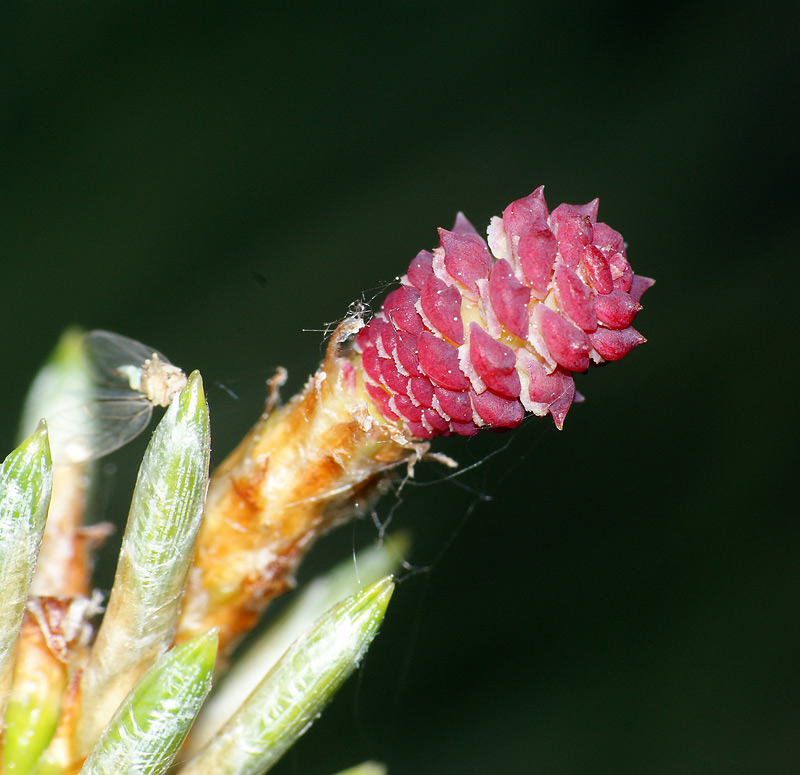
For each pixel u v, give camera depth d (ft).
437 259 0.26
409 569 0.37
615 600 0.36
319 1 0.38
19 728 0.26
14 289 0.34
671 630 0.35
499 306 0.26
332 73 0.38
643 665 0.35
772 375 0.37
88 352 0.28
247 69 0.37
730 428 0.37
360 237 0.37
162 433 0.25
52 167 0.35
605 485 0.38
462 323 0.26
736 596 0.35
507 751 0.34
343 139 0.38
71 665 0.26
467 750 0.34
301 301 0.36
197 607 0.27
